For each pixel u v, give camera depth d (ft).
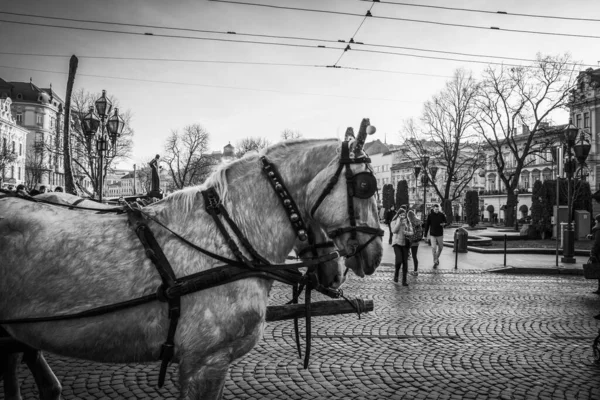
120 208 9.11
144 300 7.85
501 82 131.54
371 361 18.25
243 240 8.70
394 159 323.57
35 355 9.87
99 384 15.03
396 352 19.53
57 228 8.20
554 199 87.35
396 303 30.12
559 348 20.53
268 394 14.74
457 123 144.56
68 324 7.84
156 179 64.95
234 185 9.12
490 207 214.48
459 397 14.89
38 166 203.21
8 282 7.89
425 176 119.96
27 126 279.08
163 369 8.08
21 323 7.89
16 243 7.96
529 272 48.26
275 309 12.00
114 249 8.14
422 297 32.48
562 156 53.16
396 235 37.91
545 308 29.48
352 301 12.50
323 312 12.36
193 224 8.62
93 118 49.52
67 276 7.86
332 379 16.21
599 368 17.94
